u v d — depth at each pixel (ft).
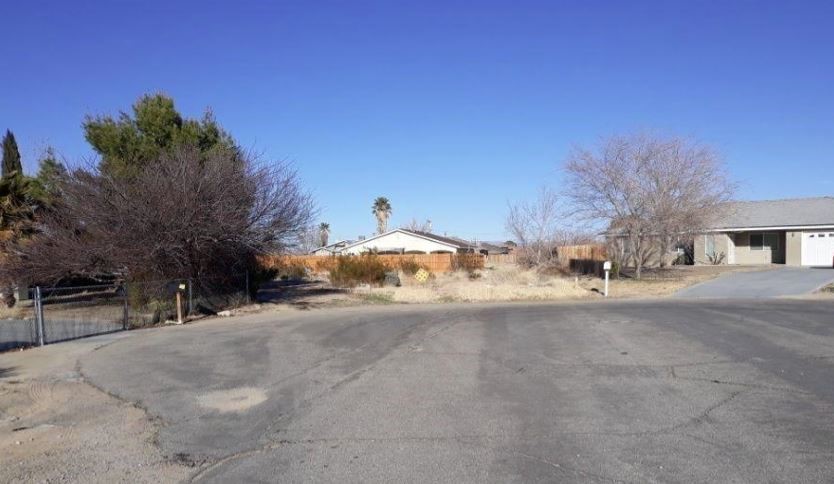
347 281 110.52
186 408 27.45
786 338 41.98
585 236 124.36
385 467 19.60
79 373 35.91
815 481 17.67
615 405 26.20
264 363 37.78
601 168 110.32
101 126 82.07
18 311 68.69
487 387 30.09
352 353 40.75
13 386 32.76
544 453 20.52
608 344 41.47
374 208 333.62
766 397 26.73
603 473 18.66
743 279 98.58
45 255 69.46
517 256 131.85
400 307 76.28
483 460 19.99
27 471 20.06
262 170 79.36
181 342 47.65
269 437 22.97
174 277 69.62
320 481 18.60
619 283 102.99
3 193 73.51
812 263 131.13
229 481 18.83
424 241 224.33
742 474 18.30
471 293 90.58
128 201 67.67
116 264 68.28
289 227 79.51
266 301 85.40
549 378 31.73
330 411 26.30
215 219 69.15
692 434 22.08
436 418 24.89
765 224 135.85
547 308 68.74
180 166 70.44
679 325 49.57
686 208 106.73
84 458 21.22
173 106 84.69
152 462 20.67
